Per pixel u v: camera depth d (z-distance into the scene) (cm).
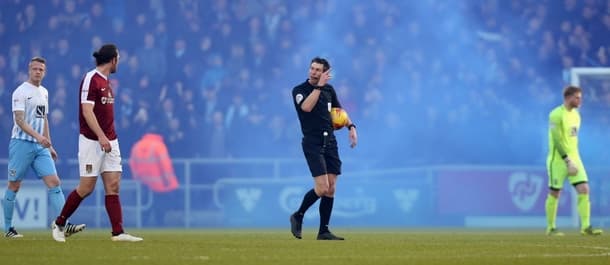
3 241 3638
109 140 3553
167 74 7875
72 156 7481
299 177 7219
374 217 7181
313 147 3884
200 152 7562
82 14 8138
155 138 7500
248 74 8038
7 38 8031
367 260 2819
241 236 4366
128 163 7162
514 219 7112
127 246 3338
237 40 8162
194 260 2784
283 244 3547
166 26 8081
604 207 7031
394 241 3853
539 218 7119
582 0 8400
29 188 6762
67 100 7688
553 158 5159
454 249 3319
